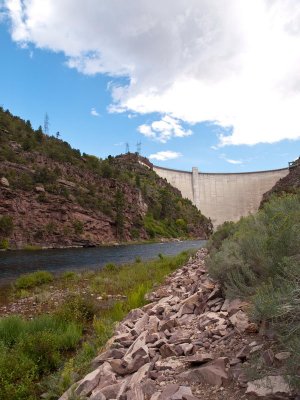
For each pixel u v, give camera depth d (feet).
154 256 152.87
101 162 555.28
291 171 353.10
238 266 22.08
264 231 22.68
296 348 9.81
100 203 348.38
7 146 325.83
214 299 25.31
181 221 554.87
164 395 12.63
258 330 16.07
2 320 30.78
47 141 457.68
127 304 37.86
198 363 14.82
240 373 12.62
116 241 339.57
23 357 23.26
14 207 249.55
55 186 296.92
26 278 70.08
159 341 18.90
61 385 18.52
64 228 273.13
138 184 558.56
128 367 16.71
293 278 12.10
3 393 19.13
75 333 28.27
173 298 31.83
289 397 10.28
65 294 54.54
